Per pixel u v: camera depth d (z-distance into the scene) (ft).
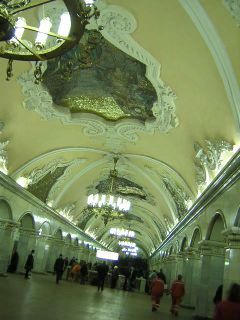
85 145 55.72
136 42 30.32
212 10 23.53
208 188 38.96
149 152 52.85
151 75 33.50
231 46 24.94
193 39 26.89
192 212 51.90
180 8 24.90
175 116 38.22
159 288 45.62
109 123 47.88
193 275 51.72
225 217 33.63
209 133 35.29
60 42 17.52
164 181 60.85
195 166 44.42
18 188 53.42
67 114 45.37
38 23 29.43
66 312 30.32
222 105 30.35
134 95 39.75
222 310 13.84
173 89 34.09
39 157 52.90
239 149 27.30
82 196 80.79
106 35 30.58
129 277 88.74
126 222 126.00
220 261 40.75
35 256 70.13
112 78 37.81
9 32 15.65
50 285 55.57
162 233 104.01
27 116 43.91
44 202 66.95
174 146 45.75
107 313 34.63
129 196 83.05
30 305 30.86
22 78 36.76
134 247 150.61
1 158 46.68
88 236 118.83
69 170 63.98
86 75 38.01
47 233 73.00
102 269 67.10
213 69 28.04
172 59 30.35
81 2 14.94
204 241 41.32
